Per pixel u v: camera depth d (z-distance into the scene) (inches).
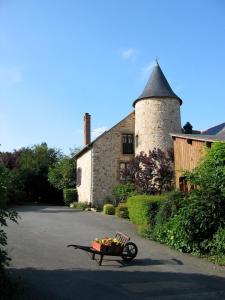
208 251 562.6
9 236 637.9
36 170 1526.8
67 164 1477.6
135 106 1274.6
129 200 885.2
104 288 388.8
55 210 1106.1
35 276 421.4
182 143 877.8
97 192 1234.6
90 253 547.8
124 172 1089.4
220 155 616.7
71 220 870.4
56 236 661.9
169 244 611.8
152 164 1032.8
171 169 1020.5
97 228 765.3
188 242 574.2
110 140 1274.6
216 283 417.1
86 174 1299.2
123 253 506.9
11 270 441.1
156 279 428.5
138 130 1238.9
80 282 406.0
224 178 593.6
